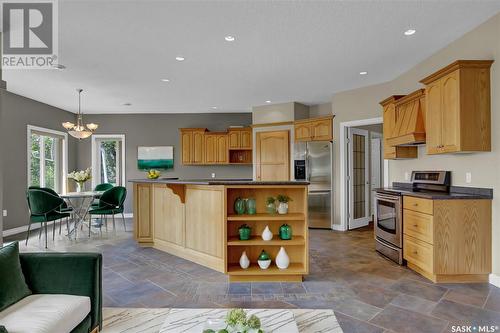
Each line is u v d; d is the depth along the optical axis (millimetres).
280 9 2703
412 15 2836
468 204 2951
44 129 6359
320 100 6211
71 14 2727
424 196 3082
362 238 4980
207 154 7270
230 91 5477
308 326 2201
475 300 2590
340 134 5629
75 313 1765
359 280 3104
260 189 3340
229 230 3287
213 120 7648
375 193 4203
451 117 3021
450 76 3033
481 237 2951
